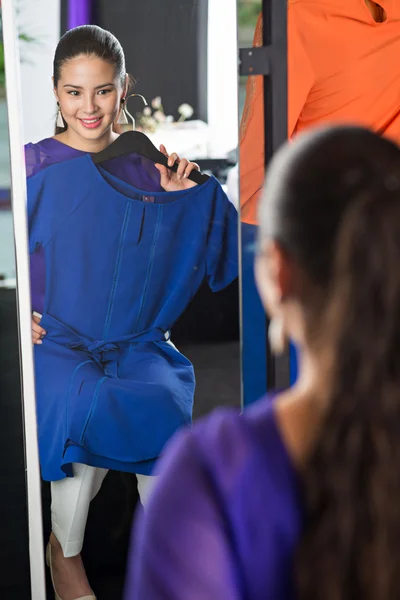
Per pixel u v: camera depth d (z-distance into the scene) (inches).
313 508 21.9
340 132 23.0
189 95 71.6
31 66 69.9
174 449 24.5
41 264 72.9
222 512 22.9
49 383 74.2
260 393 73.2
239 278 72.6
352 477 21.3
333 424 21.7
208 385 75.2
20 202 70.8
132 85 71.2
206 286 74.4
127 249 73.4
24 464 74.9
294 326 23.9
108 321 74.2
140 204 72.8
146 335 74.8
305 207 22.1
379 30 71.2
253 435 23.4
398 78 72.3
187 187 72.9
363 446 21.3
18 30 69.0
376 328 21.2
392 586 21.0
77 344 74.1
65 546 76.4
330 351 22.0
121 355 74.5
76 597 76.2
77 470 75.2
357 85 72.1
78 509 75.9
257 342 72.8
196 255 74.0
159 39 70.5
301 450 22.9
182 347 74.9
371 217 21.3
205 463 23.5
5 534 77.0
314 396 23.1
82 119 71.2
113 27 70.0
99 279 73.5
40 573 76.1
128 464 75.5
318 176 22.1
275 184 23.3
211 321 74.9
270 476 22.7
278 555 22.4
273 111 68.6
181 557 22.7
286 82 68.1
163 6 70.0
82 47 69.9
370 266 21.2
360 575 21.3
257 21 67.6
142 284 74.0
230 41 70.5
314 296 22.5
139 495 76.2
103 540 76.8
